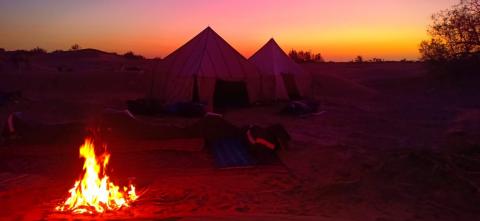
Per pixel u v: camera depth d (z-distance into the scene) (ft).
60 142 34.42
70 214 21.53
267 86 72.59
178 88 66.85
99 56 239.50
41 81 99.40
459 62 91.86
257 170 30.60
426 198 24.40
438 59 94.43
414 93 92.58
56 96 80.23
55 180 27.50
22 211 22.03
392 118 57.77
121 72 114.62
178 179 28.27
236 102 70.95
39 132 34.60
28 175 28.19
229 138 37.58
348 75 159.63
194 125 36.86
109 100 74.64
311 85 79.61
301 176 29.12
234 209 22.84
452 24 91.76
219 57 69.00
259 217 20.99
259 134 34.86
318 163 32.37
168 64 71.77
